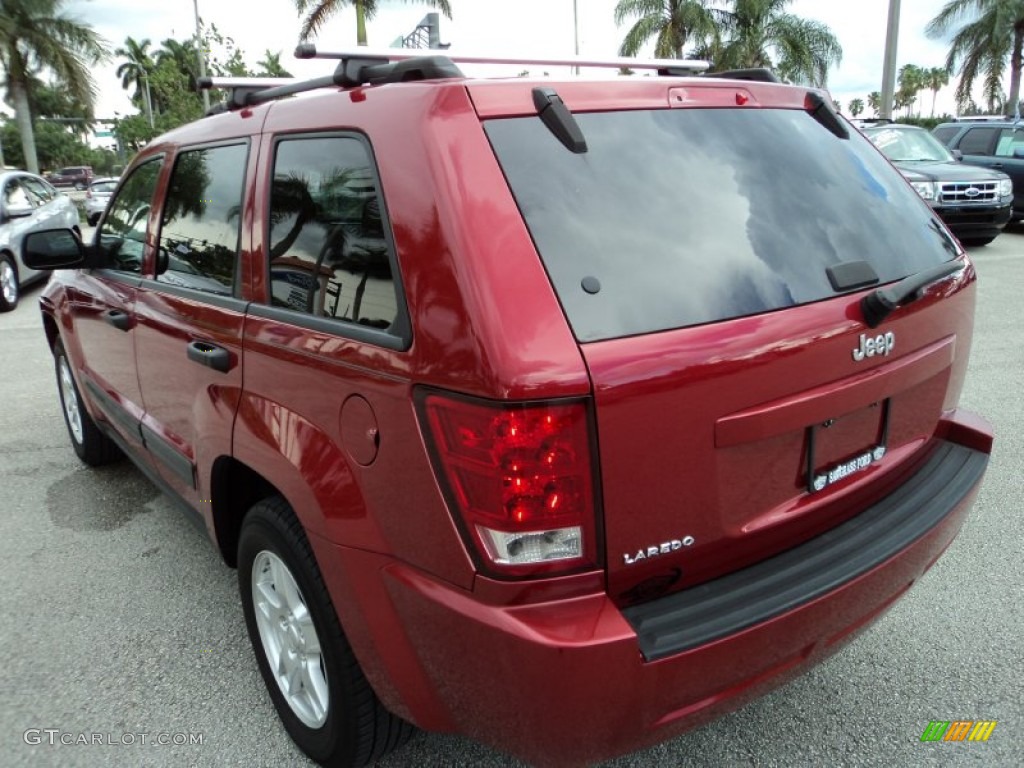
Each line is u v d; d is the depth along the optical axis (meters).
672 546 1.88
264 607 2.67
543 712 1.76
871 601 2.18
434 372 1.78
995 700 2.75
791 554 2.14
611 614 1.78
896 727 2.65
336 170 2.19
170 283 3.12
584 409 1.71
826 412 2.07
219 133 2.90
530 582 1.75
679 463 1.84
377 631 2.03
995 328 7.62
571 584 1.78
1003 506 4.09
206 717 2.81
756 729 2.67
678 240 1.96
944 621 3.18
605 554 1.79
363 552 2.01
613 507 1.77
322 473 2.10
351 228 2.11
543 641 1.71
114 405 3.90
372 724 2.30
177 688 2.96
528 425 1.67
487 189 1.82
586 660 1.71
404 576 1.92
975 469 2.57
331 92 2.34
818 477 2.14
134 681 3.00
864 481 2.30
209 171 2.92
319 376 2.12
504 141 1.89
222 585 3.65
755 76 2.83
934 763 2.50
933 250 2.55
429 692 2.00
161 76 30.34
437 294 1.79
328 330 2.12
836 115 2.64
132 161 3.83
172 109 30.25
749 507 2.00
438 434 1.78
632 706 1.78
